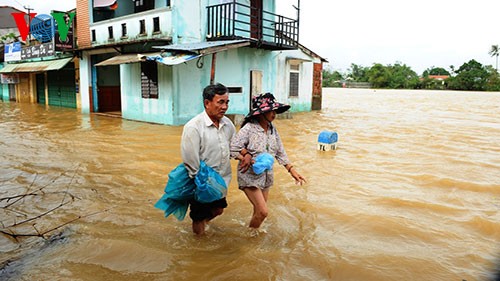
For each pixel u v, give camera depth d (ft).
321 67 67.56
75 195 18.67
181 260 12.27
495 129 43.60
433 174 22.74
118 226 14.92
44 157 27.09
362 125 46.42
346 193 19.21
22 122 46.88
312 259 12.36
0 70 77.46
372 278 11.29
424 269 11.76
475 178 22.06
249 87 51.67
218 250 12.99
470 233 14.47
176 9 42.22
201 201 12.86
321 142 30.27
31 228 14.73
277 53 56.24
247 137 13.38
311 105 66.74
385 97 122.83
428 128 44.04
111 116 53.01
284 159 14.48
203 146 12.91
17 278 11.13
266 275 11.42
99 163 25.30
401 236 14.12
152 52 44.57
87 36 53.57
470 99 112.68
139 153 28.53
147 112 46.68
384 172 23.39
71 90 65.72
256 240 13.78
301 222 15.49
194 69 44.42
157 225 15.03
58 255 12.52
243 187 13.65
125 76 49.32
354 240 13.83
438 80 227.61
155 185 20.42
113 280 11.13
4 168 23.89
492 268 11.84
